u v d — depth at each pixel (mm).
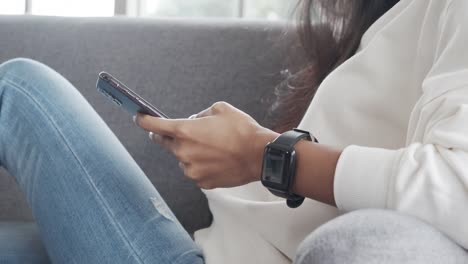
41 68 1097
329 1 1183
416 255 514
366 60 958
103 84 896
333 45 1181
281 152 762
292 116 1237
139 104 869
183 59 1490
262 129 824
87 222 887
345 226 533
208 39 1496
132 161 980
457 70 744
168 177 1450
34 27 1573
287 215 927
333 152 755
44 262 1066
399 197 656
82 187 906
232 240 984
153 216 879
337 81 980
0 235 1161
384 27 964
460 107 697
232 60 1472
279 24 1487
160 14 2490
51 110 1003
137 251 851
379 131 935
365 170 704
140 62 1505
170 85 1483
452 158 656
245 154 817
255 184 1066
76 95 1074
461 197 633
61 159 943
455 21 796
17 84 1062
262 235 956
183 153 849
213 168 840
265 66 1454
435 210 636
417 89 894
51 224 929
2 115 1058
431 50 879
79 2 2523
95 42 1535
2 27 1582
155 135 899
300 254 540
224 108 860
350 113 954
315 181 750
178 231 885
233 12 2484
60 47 1546
